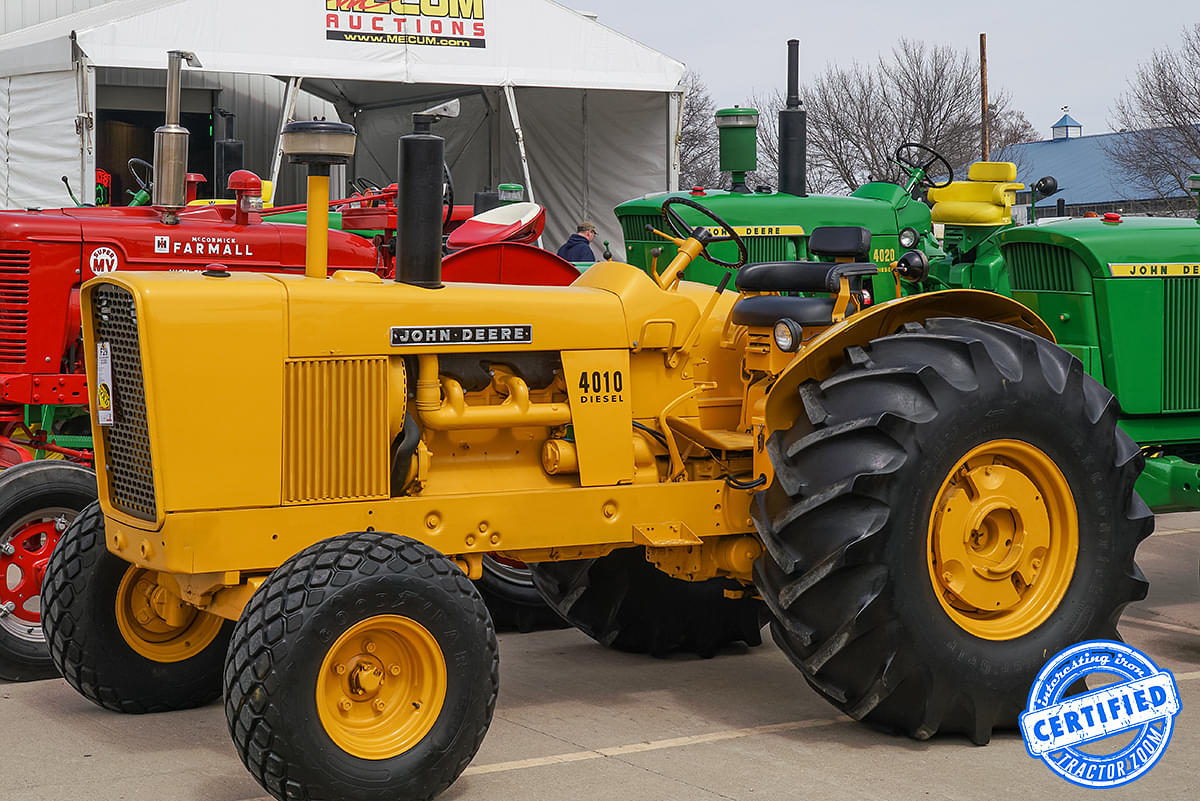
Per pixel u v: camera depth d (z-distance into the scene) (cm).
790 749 390
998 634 396
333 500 368
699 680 475
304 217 867
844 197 866
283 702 322
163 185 573
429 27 1422
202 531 351
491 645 349
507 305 394
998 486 399
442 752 339
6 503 460
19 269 540
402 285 384
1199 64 3500
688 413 428
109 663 419
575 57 1516
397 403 376
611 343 410
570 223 1788
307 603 326
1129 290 546
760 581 397
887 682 378
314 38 1362
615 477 407
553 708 437
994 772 369
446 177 395
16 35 1505
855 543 369
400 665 343
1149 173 3584
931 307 422
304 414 363
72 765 376
